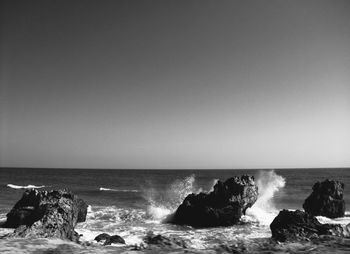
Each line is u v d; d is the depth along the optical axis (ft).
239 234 75.00
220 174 451.53
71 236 59.88
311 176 361.51
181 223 88.38
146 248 33.47
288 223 56.95
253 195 95.96
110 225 85.71
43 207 77.25
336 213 99.35
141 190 188.24
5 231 73.92
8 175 353.10
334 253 29.09
